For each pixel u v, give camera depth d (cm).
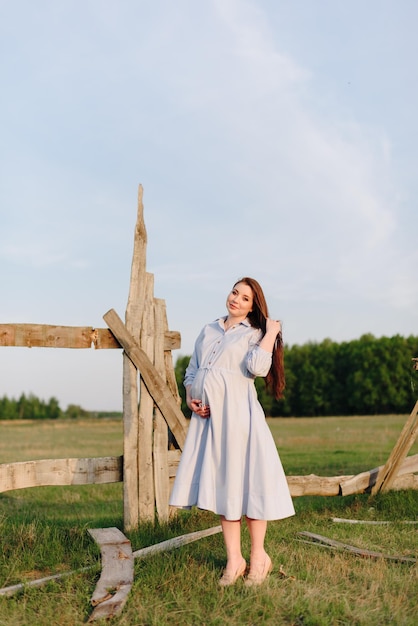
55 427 4212
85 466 613
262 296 459
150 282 661
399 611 389
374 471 758
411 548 554
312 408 5791
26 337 593
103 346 633
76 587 436
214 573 446
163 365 663
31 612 394
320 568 477
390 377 5516
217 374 441
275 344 464
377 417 4516
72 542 534
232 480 426
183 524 636
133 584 430
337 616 385
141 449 632
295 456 1598
